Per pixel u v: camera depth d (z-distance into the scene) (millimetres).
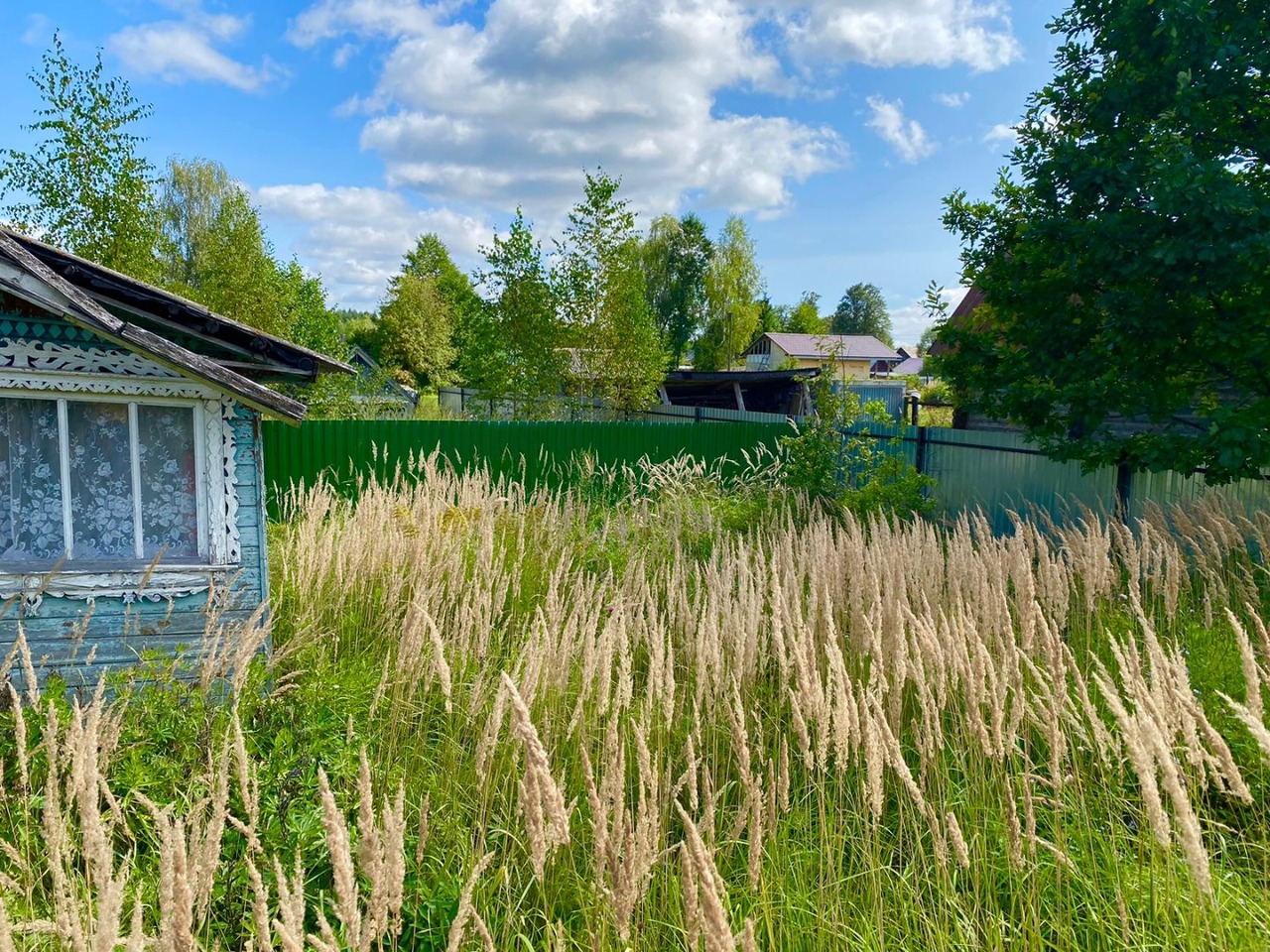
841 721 3336
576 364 20422
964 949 3047
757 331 55344
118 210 13734
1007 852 3225
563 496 13195
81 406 4984
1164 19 6641
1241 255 6035
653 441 14758
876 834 3332
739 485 12633
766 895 3094
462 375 42562
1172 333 6961
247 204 19453
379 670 5457
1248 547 7359
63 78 13117
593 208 19984
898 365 55031
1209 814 4047
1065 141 7309
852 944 3131
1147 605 6379
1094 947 3186
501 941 3188
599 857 2602
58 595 4891
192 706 4332
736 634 4637
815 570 5258
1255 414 6398
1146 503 7707
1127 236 6812
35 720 3871
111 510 5078
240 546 5324
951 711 4672
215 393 5180
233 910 3146
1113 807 3900
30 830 3451
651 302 51562
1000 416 8414
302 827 3584
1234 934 3018
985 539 6277
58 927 2350
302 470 12406
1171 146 6512
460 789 4078
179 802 3730
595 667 4008
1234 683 4859
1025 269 8172
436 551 6957
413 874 3535
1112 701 2762
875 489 10688
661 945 3215
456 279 62000
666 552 8289
